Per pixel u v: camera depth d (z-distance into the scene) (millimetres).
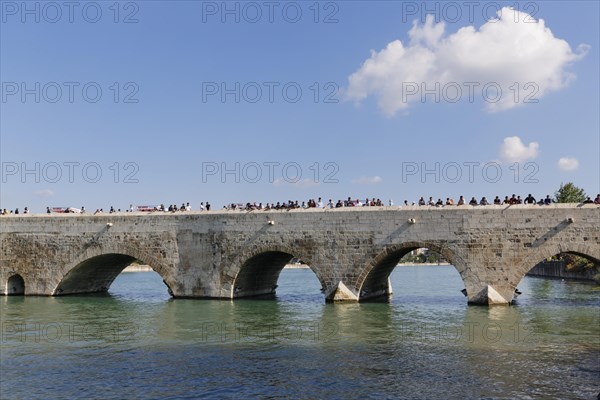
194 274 54562
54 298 57844
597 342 32625
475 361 28391
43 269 58969
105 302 55125
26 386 24734
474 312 44406
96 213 58000
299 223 51750
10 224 60094
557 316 42406
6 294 59562
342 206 53719
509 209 46750
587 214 45031
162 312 46625
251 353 30719
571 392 23281
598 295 61188
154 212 56219
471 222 47500
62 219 58594
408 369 27016
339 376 25984
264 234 52656
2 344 33438
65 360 29328
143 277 130375
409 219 48906
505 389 23781
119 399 23047
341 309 47375
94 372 26953
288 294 67125
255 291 61406
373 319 41938
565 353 29953
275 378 25781
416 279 112250
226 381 25375
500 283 46844
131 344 33312
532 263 46000
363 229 50125
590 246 44750
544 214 45938
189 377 26031
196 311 47062
